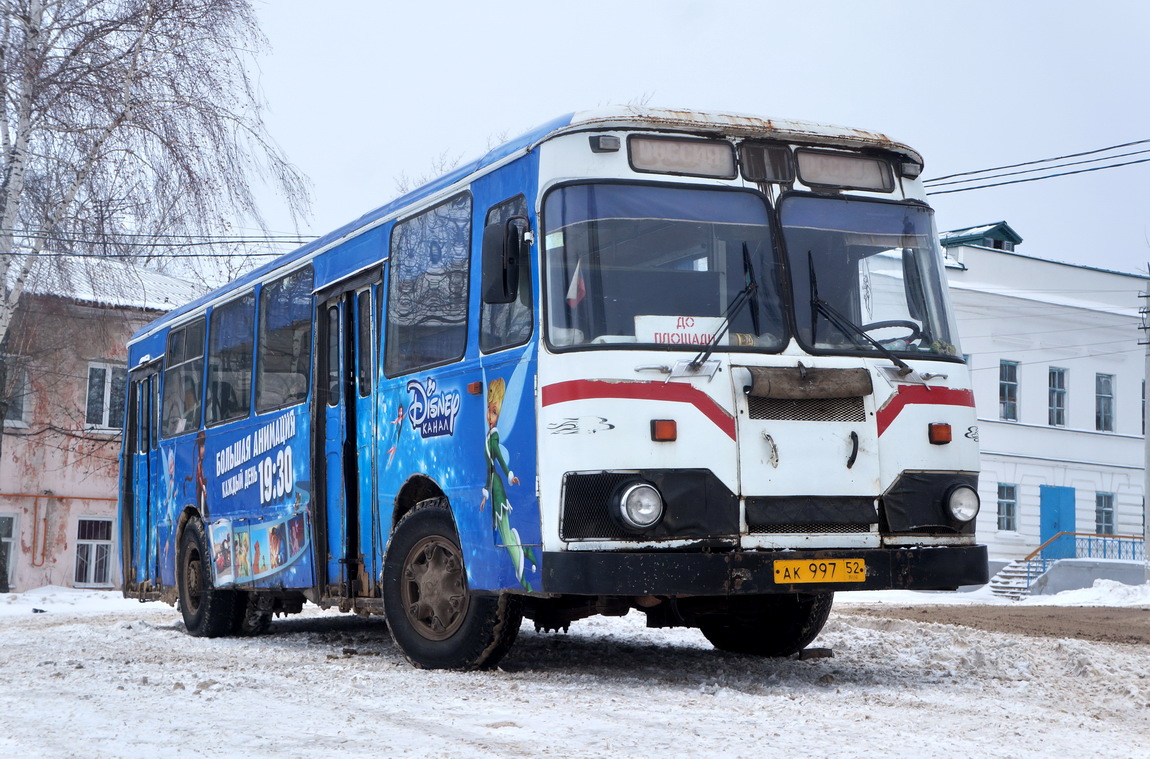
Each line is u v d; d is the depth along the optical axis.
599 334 8.11
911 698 7.86
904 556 8.34
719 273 8.44
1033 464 38.81
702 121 8.62
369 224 10.91
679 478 7.97
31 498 35.09
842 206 8.89
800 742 6.12
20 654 11.45
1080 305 40.06
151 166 25.59
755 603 10.14
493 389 8.76
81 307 31.55
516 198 8.80
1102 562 35.34
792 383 8.21
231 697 7.88
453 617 9.34
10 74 24.92
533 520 8.22
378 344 10.52
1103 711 7.57
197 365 14.72
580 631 13.93
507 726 6.59
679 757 5.71
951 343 8.98
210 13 26.06
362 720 6.86
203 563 13.99
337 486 11.07
